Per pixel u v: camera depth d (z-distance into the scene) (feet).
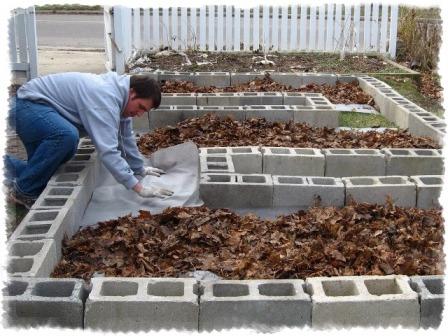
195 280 7.77
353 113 18.16
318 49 26.94
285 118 16.33
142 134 15.53
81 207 10.55
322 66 24.38
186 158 12.33
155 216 10.43
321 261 9.00
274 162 12.60
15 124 11.23
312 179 11.46
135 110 10.87
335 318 7.35
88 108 10.49
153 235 9.83
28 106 10.95
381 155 12.66
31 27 18.63
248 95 17.85
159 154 12.58
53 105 10.96
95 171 11.78
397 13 26.02
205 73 21.40
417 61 25.23
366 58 25.95
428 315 7.39
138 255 9.02
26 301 7.20
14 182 11.24
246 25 26.53
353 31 26.48
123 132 11.43
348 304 7.32
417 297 7.38
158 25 26.32
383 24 26.30
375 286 7.84
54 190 10.40
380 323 7.38
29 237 8.75
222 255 9.26
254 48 26.86
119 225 10.13
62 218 9.36
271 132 15.30
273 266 8.84
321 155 12.62
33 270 7.90
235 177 11.44
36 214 9.48
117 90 10.63
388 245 9.71
